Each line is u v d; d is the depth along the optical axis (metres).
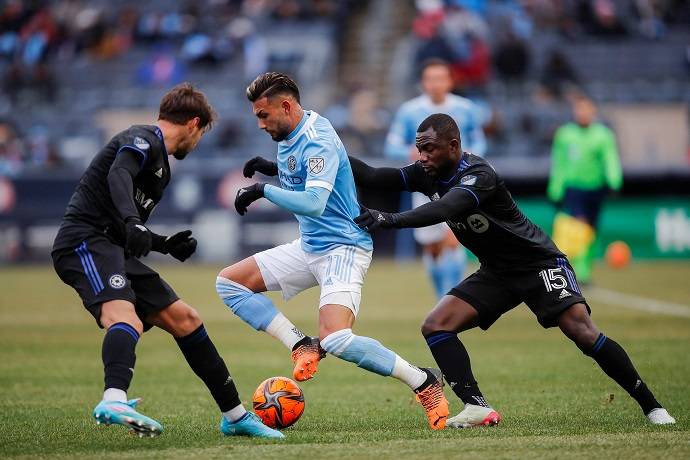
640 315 47.53
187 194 78.81
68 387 29.64
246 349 39.16
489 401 26.52
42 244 80.81
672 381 29.14
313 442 20.03
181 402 26.94
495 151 83.94
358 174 23.59
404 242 84.94
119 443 20.19
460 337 42.00
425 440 19.86
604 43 97.88
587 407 25.22
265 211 78.12
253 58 97.06
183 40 101.56
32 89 97.00
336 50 103.62
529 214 78.19
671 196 79.38
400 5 110.62
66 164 88.94
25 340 41.41
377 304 54.03
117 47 101.81
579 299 22.44
